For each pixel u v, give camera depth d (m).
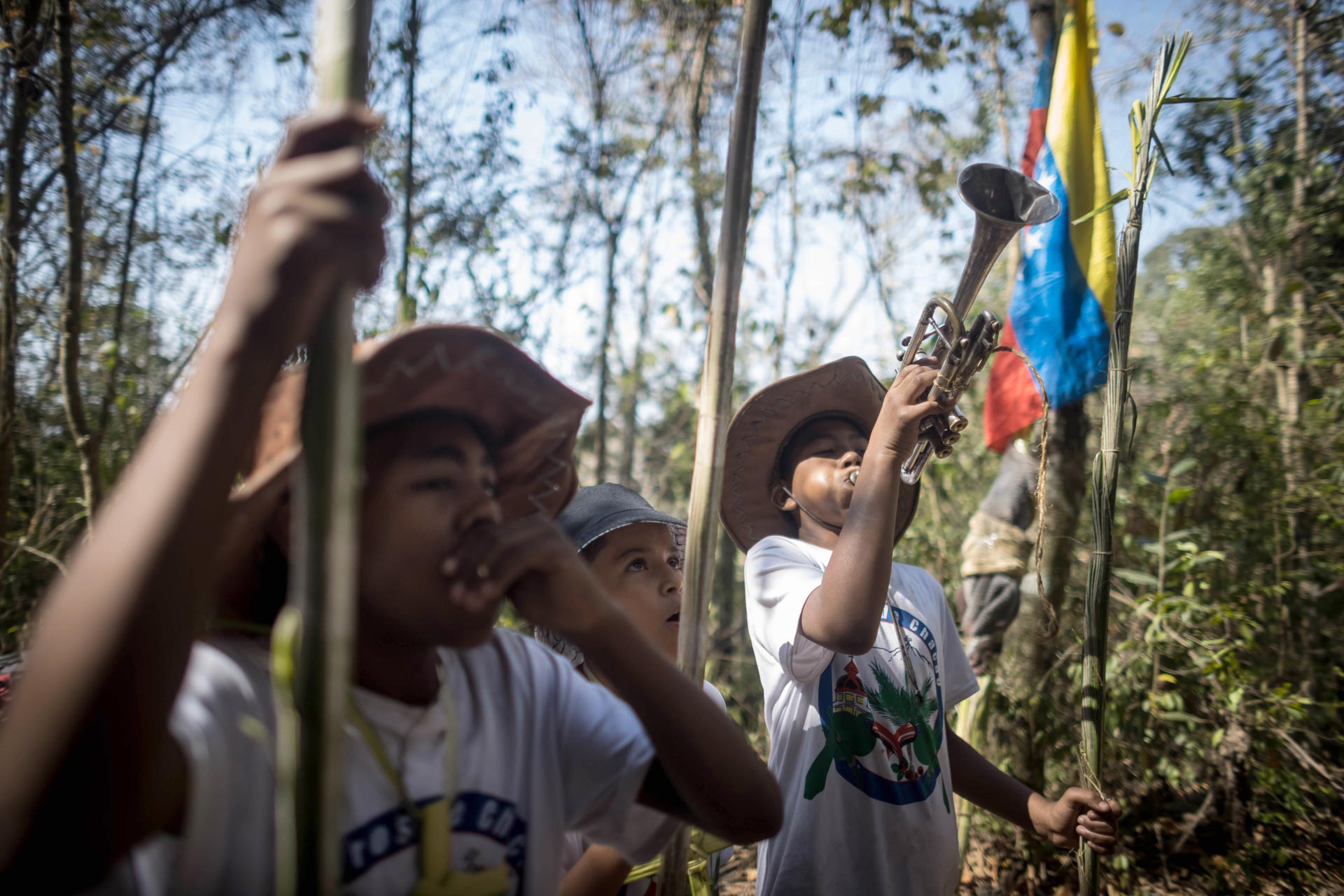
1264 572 4.52
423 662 1.04
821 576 2.02
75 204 4.11
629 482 9.00
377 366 0.92
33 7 4.15
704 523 1.38
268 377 0.64
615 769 1.20
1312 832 3.87
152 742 0.62
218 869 0.84
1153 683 3.83
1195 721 3.62
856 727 1.98
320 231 0.64
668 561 2.03
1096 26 3.54
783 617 1.95
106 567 0.61
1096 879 1.94
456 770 1.03
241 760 0.88
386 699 1.00
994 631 3.91
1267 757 3.75
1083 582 4.46
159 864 0.82
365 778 0.96
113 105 5.01
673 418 8.80
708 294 6.18
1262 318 6.02
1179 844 3.74
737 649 6.34
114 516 0.62
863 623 1.72
